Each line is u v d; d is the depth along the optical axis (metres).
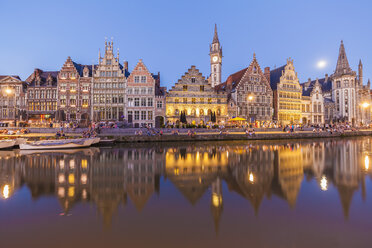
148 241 6.33
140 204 9.15
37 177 13.59
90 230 6.98
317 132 43.31
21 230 6.99
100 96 51.41
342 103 72.50
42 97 51.28
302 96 63.94
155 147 29.17
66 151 25.28
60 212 8.34
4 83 51.69
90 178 13.36
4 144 26.67
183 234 6.71
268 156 21.31
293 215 8.00
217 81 77.25
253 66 57.88
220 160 19.30
